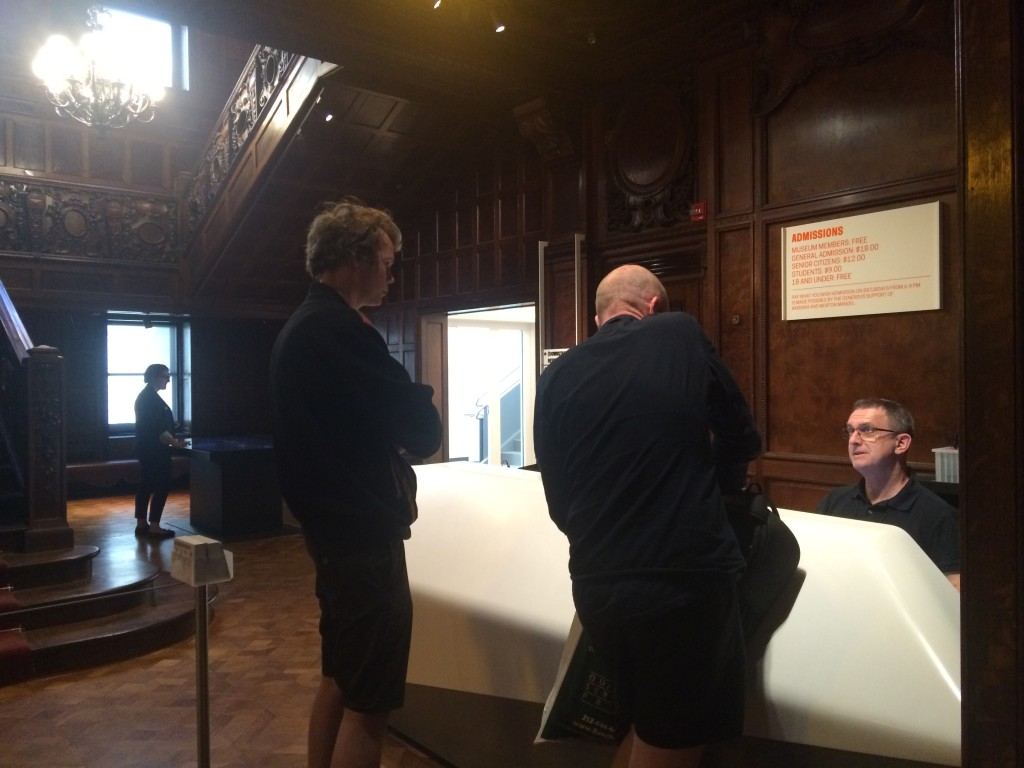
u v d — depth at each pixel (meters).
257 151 8.07
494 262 8.42
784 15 5.42
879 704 1.62
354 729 1.97
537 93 6.79
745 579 1.78
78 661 3.99
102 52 6.84
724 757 1.84
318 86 6.95
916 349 4.90
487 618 2.44
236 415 11.03
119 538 6.93
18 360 5.03
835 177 5.25
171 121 10.11
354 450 1.96
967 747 1.27
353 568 1.95
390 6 5.48
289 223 8.91
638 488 1.55
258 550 6.88
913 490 2.64
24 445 4.94
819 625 1.78
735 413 1.65
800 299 5.44
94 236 9.37
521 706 2.32
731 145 5.88
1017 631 1.21
